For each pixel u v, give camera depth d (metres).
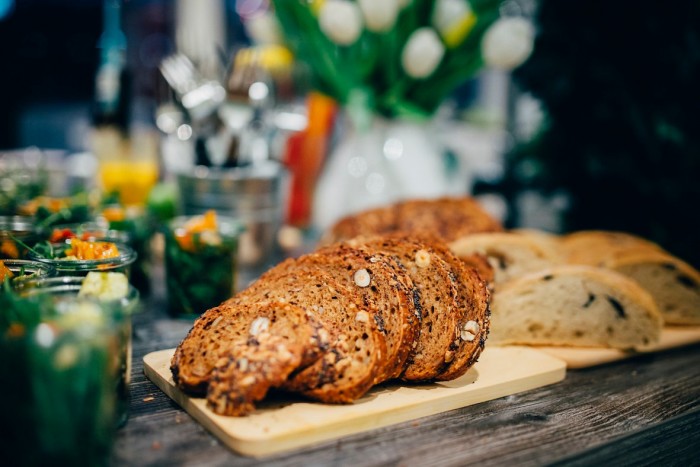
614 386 0.87
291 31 1.30
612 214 1.21
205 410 0.72
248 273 1.17
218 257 0.96
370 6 1.15
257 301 0.80
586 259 1.05
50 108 2.01
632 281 0.96
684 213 1.15
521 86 1.23
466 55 1.24
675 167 1.14
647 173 1.16
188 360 0.75
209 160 1.17
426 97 1.26
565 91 1.15
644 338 0.93
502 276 1.02
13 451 0.62
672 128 1.10
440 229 1.07
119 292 0.71
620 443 0.75
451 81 1.26
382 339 0.75
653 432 0.78
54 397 0.61
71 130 2.03
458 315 0.79
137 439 0.70
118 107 1.33
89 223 1.00
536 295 0.92
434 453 0.70
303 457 0.69
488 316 0.82
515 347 0.92
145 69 1.85
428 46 1.16
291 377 0.74
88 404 0.63
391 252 0.85
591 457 0.73
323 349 0.73
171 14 1.89
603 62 1.13
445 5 1.22
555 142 1.21
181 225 1.01
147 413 0.74
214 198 1.15
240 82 1.15
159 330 0.94
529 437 0.74
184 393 0.75
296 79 1.40
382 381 0.77
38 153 1.44
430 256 0.82
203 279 0.96
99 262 0.79
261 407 0.73
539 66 1.17
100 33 1.94
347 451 0.70
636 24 1.11
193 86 1.17
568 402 0.82
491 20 1.21
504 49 1.15
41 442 0.62
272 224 1.20
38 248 0.85
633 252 1.04
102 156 1.32
